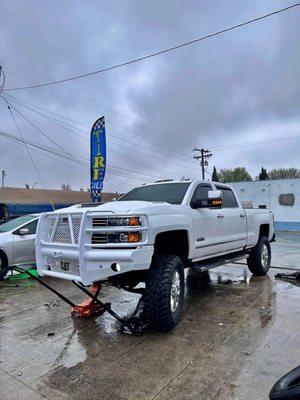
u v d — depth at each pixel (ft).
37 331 14.47
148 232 12.87
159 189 18.63
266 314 16.21
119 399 9.49
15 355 12.25
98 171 45.09
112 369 11.14
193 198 17.46
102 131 44.52
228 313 16.44
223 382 10.23
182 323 15.14
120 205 14.24
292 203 93.30
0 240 24.04
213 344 12.89
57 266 13.84
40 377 10.71
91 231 12.80
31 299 19.27
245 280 23.66
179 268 14.71
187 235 15.94
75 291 21.02
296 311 16.63
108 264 12.54
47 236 14.30
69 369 11.18
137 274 14.61
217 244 18.80
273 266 29.14
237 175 254.47
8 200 127.44
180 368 11.13
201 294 19.94
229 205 21.45
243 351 12.25
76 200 146.00
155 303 13.46
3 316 16.43
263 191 97.76
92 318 16.01
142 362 11.57
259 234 25.13
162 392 9.79
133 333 13.73
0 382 10.44
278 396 5.95
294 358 11.68
